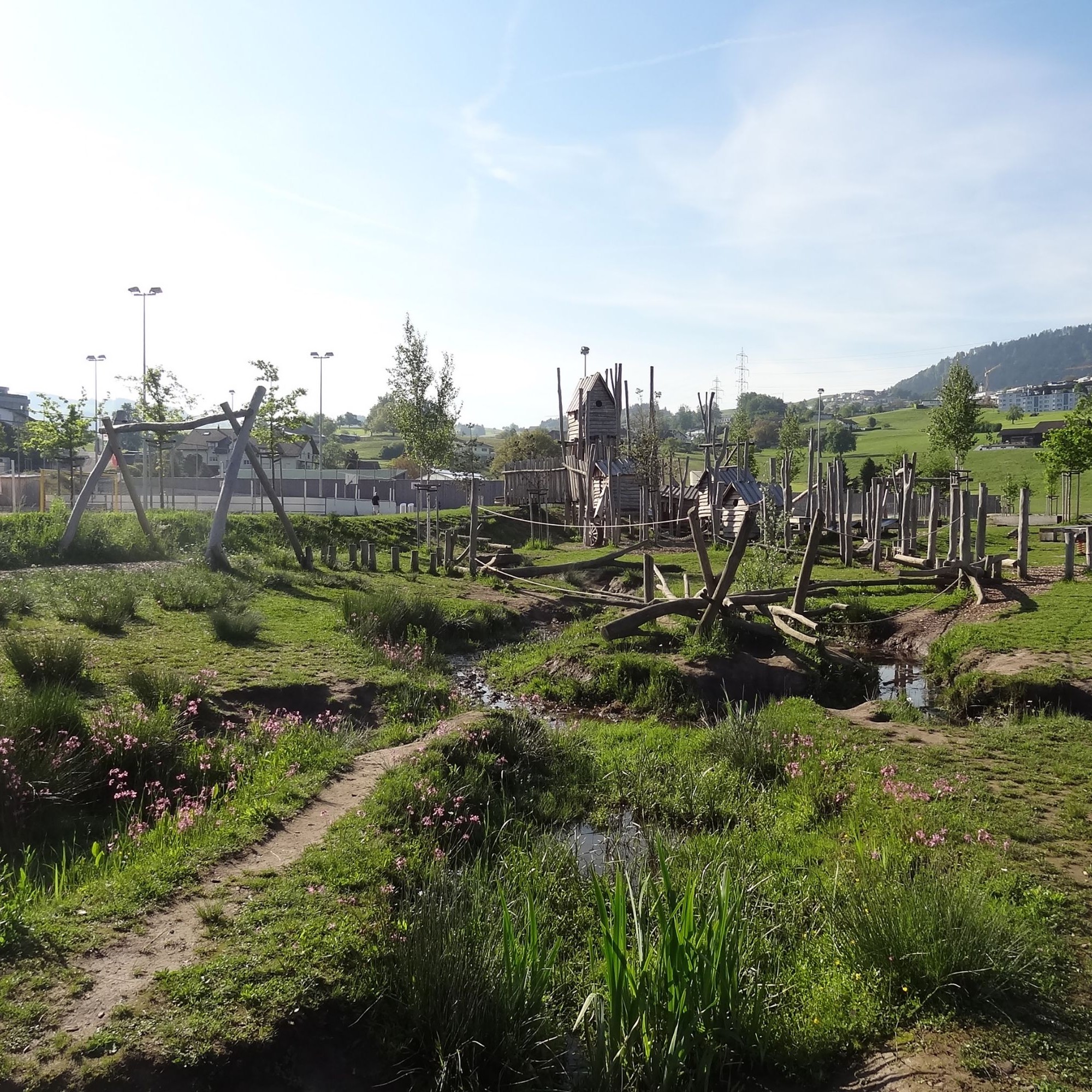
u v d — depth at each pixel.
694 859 7.44
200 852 6.82
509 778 9.70
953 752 10.01
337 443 97.44
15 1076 4.31
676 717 13.41
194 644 13.77
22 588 15.36
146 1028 4.73
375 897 6.30
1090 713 12.20
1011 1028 5.10
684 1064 5.01
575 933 6.73
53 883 6.41
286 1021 5.00
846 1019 5.35
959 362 46.78
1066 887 6.60
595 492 41.84
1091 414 45.47
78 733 8.55
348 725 11.12
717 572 25.12
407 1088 4.99
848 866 7.10
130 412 43.88
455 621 19.38
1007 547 32.12
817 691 14.75
